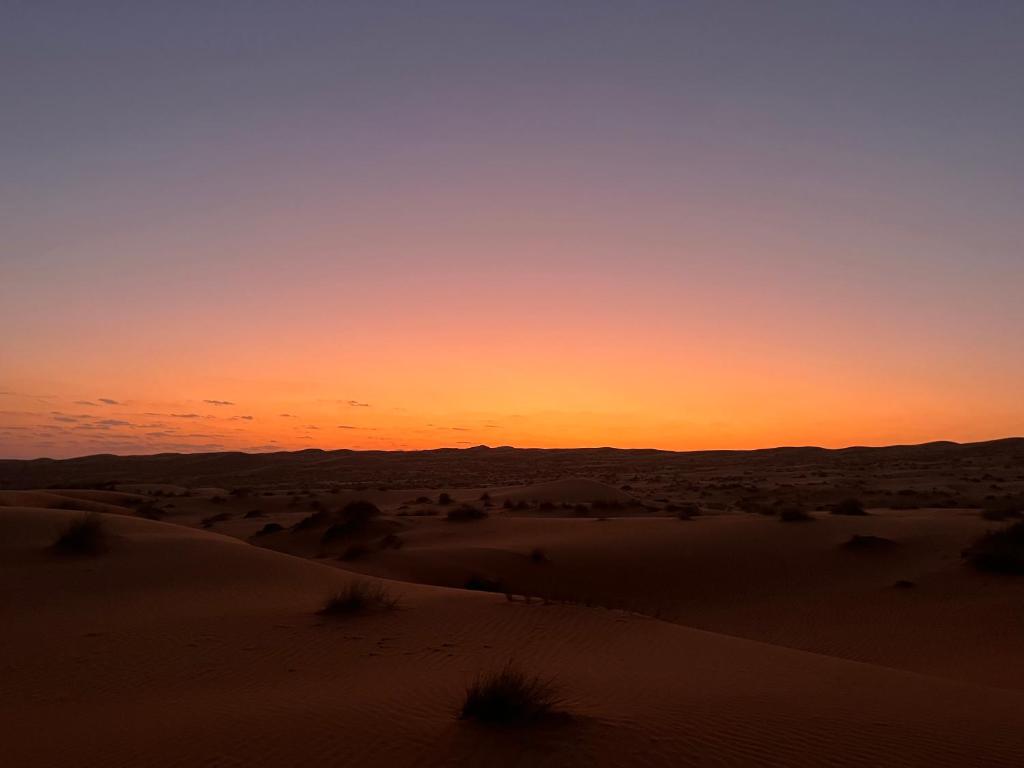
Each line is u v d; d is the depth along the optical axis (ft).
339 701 33.55
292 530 156.87
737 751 26.48
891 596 86.69
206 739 28.55
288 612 57.41
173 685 39.27
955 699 35.78
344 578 77.41
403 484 370.73
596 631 52.24
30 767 26.55
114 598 62.18
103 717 33.45
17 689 38.75
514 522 150.92
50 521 90.94
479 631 51.11
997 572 87.40
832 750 26.91
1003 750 27.63
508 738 27.37
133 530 93.56
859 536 110.42
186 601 61.52
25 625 52.60
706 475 431.43
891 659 65.41
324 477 489.67
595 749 26.35
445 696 33.63
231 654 45.14
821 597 91.35
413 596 65.67
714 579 103.50
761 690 35.53
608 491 231.50
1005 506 170.30
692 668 41.32
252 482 449.89
